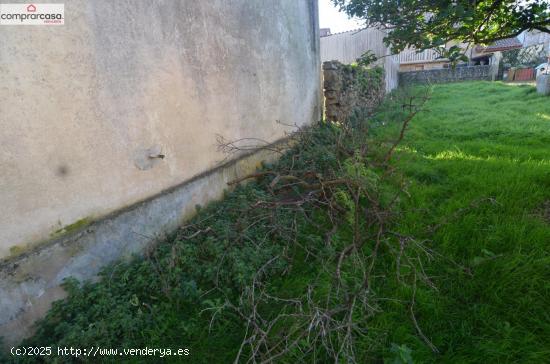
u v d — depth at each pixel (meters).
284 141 4.46
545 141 4.50
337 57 13.18
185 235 2.52
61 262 1.83
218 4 2.98
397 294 1.95
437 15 2.40
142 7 2.21
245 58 3.48
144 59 2.25
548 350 1.53
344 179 2.73
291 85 4.76
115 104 2.08
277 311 1.88
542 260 2.00
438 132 5.57
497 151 4.15
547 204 2.75
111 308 1.82
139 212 2.30
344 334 1.67
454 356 1.60
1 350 1.58
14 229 1.62
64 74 1.77
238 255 2.21
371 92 8.78
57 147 1.77
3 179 1.55
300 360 1.56
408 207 2.87
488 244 2.28
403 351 1.52
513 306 1.82
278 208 2.74
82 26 1.84
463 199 2.90
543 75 8.36
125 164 2.19
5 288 1.60
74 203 1.89
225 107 3.19
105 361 1.62
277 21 4.20
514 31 2.73
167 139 2.52
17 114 1.58
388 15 2.72
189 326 1.80
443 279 2.06
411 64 18.88
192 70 2.71
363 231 2.54
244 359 1.64
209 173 3.00
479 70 17.02
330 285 1.87
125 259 2.20
